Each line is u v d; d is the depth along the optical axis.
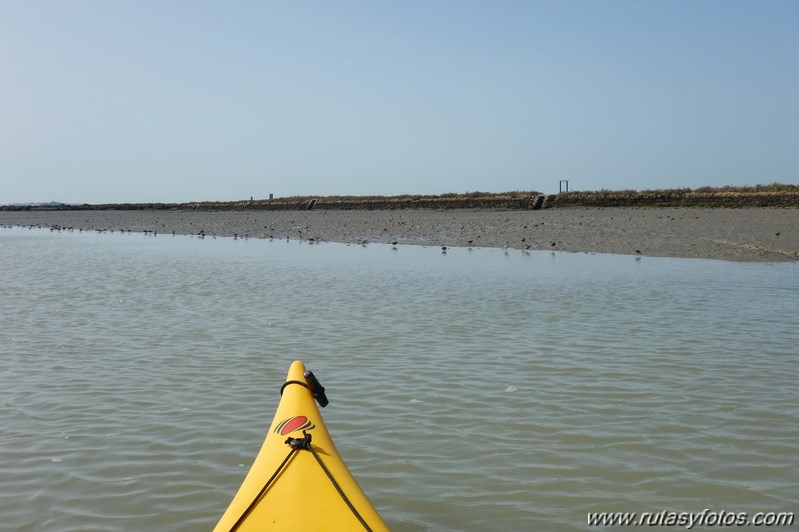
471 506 5.20
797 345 9.53
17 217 72.06
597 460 5.93
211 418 6.98
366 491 5.43
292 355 9.35
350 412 7.11
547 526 4.92
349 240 29.00
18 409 7.29
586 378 8.16
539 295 13.80
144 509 5.15
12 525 4.95
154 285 16.23
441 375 8.34
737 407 7.12
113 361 9.13
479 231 29.70
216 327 11.17
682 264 18.61
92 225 51.91
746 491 5.38
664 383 7.93
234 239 33.25
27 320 11.93
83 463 5.95
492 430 6.60
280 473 4.57
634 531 4.86
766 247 21.05
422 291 14.57
